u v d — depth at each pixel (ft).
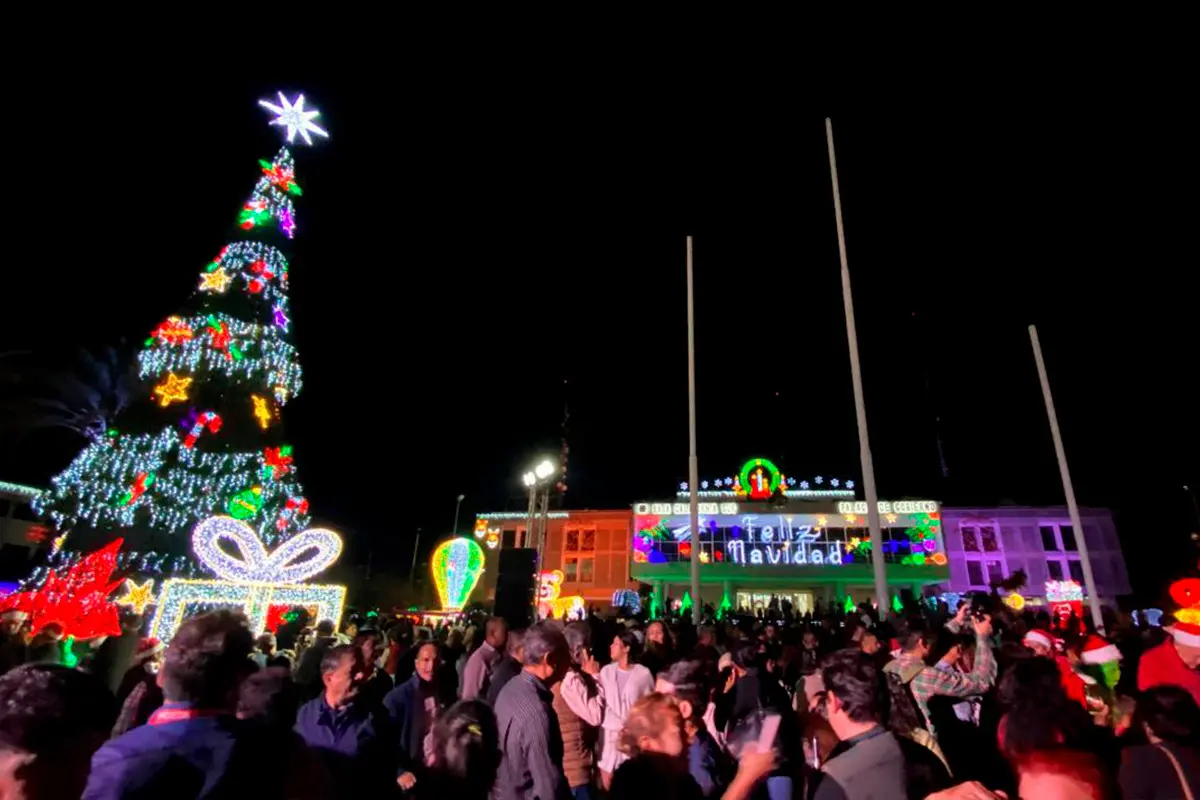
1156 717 13.05
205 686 9.71
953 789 9.98
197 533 59.62
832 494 158.10
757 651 22.62
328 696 16.24
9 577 120.88
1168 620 37.52
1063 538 156.35
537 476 97.76
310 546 64.54
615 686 23.27
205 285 90.12
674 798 11.49
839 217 66.90
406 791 18.38
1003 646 23.53
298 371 96.53
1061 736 10.47
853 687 11.65
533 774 14.66
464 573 98.53
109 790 8.40
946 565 143.23
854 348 60.70
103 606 51.47
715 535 153.48
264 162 98.73
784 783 18.70
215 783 8.95
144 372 83.46
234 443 89.45
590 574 169.17
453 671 31.83
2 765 7.55
